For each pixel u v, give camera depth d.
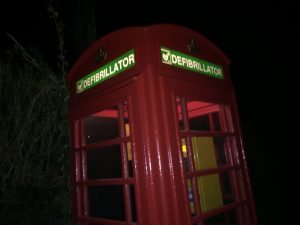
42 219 3.44
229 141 2.77
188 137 2.33
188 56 2.53
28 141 3.83
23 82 3.88
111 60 2.51
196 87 2.50
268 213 3.72
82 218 2.73
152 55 2.23
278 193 3.66
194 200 2.27
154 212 2.00
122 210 3.12
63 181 3.82
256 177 3.87
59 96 3.95
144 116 2.13
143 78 2.19
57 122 3.96
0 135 3.64
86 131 3.01
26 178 3.79
